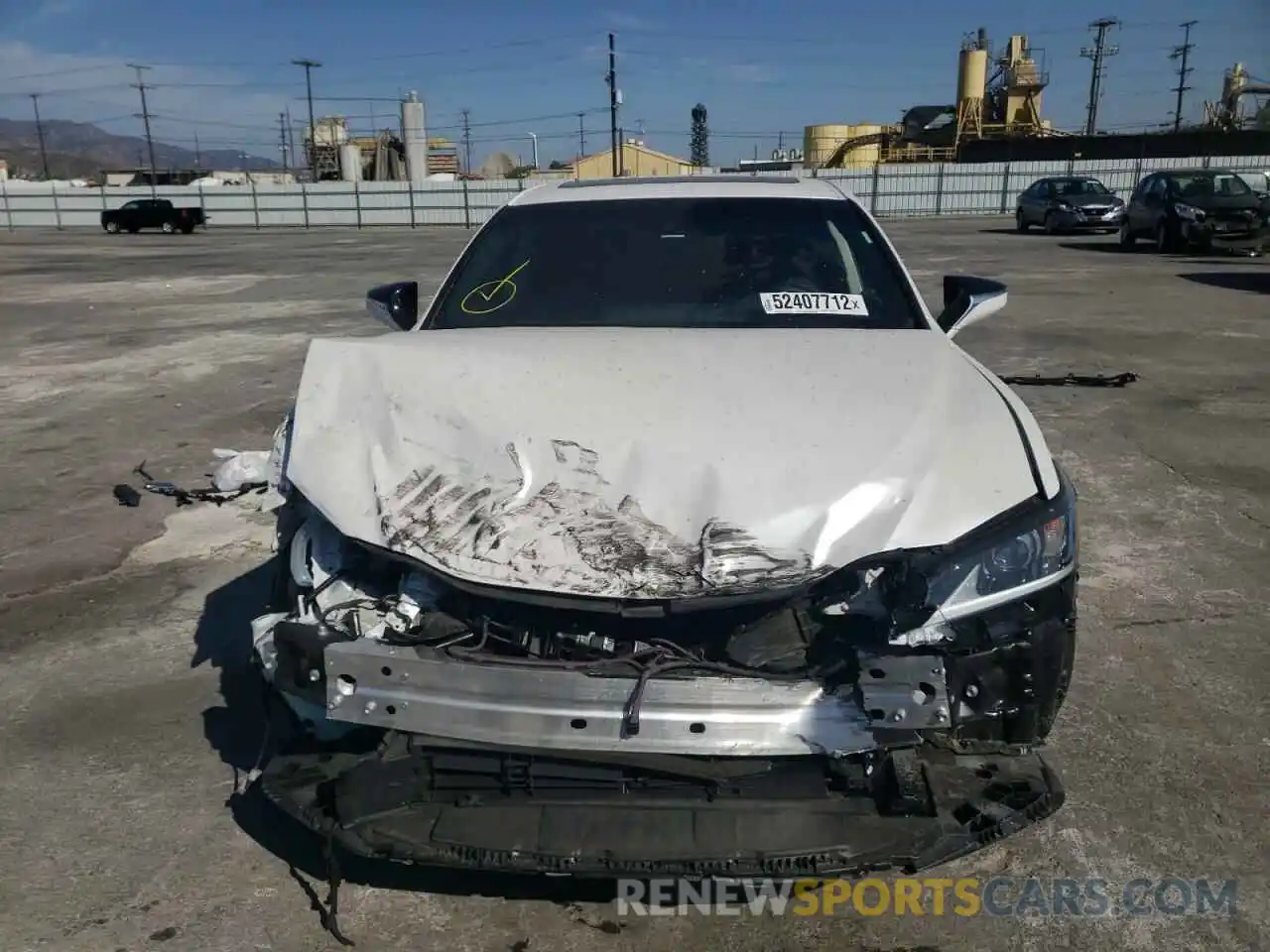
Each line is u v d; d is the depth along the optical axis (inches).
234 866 107.4
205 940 96.9
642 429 102.9
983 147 2121.1
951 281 154.1
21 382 374.3
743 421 103.6
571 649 89.8
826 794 90.0
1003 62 2320.4
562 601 87.7
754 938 96.5
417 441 105.0
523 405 108.0
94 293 691.4
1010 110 2230.6
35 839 112.0
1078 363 365.1
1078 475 234.8
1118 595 169.6
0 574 190.5
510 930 97.6
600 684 85.4
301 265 900.6
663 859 86.2
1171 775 120.0
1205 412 292.0
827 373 113.8
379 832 91.0
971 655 88.2
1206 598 167.9
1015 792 91.4
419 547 93.2
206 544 205.0
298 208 1913.1
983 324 451.2
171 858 108.9
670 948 95.2
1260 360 364.8
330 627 94.4
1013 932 96.8
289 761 99.4
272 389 353.1
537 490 96.8
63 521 220.7
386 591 98.2
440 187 1882.4
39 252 1173.7
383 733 96.4
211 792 120.6
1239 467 239.5
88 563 195.5
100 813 116.7
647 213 154.4
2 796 120.1
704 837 87.8
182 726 135.7
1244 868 104.7
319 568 100.3
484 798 93.1
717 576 87.4
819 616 90.4
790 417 104.0
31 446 283.4
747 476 95.9
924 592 88.2
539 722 86.0
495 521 94.1
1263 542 192.1
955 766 93.7
